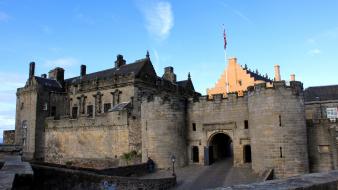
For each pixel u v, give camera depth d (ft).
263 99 111.45
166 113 131.75
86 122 166.20
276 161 107.04
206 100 135.33
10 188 24.12
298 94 111.14
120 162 146.30
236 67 209.15
